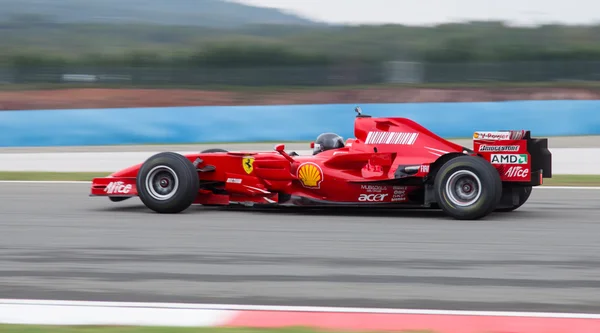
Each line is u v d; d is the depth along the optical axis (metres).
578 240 24.56
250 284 18.81
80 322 15.50
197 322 15.45
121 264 21.17
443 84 115.94
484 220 29.09
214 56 146.38
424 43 155.12
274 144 76.69
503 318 15.54
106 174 51.47
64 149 73.88
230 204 31.94
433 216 30.47
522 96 110.31
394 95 113.50
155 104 115.44
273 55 146.12
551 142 72.19
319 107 82.94
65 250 23.20
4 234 26.19
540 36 152.12
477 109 82.31
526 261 21.31
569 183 43.88
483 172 28.05
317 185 30.67
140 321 15.54
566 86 111.94
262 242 24.45
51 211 32.31
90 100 117.00
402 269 20.38
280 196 31.56
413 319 15.55
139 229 27.20
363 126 31.08
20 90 121.69
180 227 27.66
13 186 43.34
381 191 30.11
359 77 119.12
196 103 115.62
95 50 187.38
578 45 141.50
